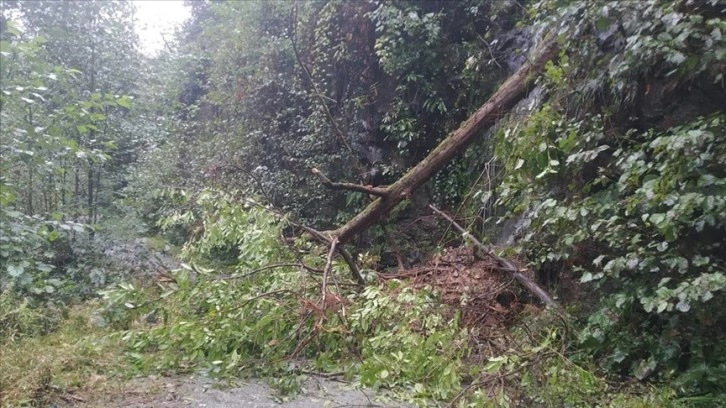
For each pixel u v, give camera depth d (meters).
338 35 8.85
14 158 4.48
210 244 5.06
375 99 8.48
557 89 5.18
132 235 7.49
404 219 7.77
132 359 4.12
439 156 6.28
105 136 7.23
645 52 4.00
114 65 7.44
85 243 6.50
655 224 3.53
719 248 3.84
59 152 5.09
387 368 3.47
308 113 9.29
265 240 4.69
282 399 3.60
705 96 4.21
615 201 4.18
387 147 8.31
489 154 6.62
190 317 4.28
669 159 3.69
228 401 3.52
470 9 7.79
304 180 8.86
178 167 9.80
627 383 3.82
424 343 3.59
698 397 3.42
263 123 9.73
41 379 3.41
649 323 4.07
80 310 5.13
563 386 3.46
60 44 6.73
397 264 7.38
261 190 7.84
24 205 5.79
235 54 10.81
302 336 4.23
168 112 11.22
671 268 3.54
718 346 3.62
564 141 4.59
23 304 4.45
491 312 4.78
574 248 4.54
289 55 9.59
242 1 10.74
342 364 4.05
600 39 4.75
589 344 4.17
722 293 3.50
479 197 6.32
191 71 12.98
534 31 5.94
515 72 6.62
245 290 4.46
